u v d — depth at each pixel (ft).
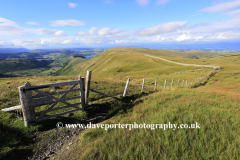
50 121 22.02
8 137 16.49
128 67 344.28
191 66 262.47
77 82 24.39
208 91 50.14
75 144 16.42
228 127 16.08
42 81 49.70
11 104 26.55
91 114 26.55
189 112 21.63
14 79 56.13
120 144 13.97
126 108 29.07
